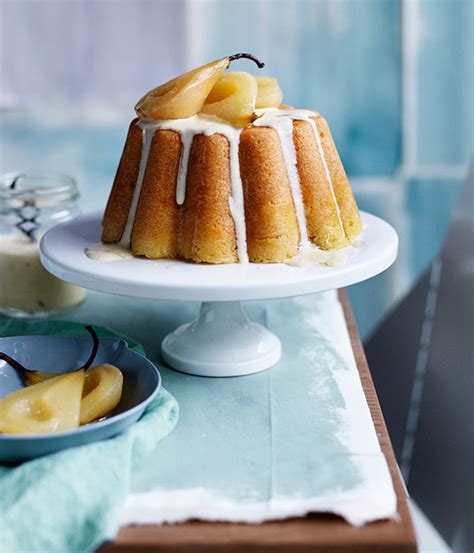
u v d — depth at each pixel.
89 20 2.07
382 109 2.13
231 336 1.32
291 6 2.06
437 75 2.11
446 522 1.62
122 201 1.30
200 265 1.26
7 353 1.26
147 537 1.09
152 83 2.13
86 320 1.44
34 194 1.46
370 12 2.06
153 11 2.07
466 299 1.62
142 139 1.29
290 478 1.14
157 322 1.43
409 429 1.73
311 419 1.23
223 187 1.26
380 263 1.26
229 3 2.06
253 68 2.10
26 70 2.10
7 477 1.11
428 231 2.22
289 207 1.27
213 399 1.26
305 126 1.29
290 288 1.20
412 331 1.74
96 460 1.12
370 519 1.11
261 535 1.09
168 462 1.16
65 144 2.15
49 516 1.09
